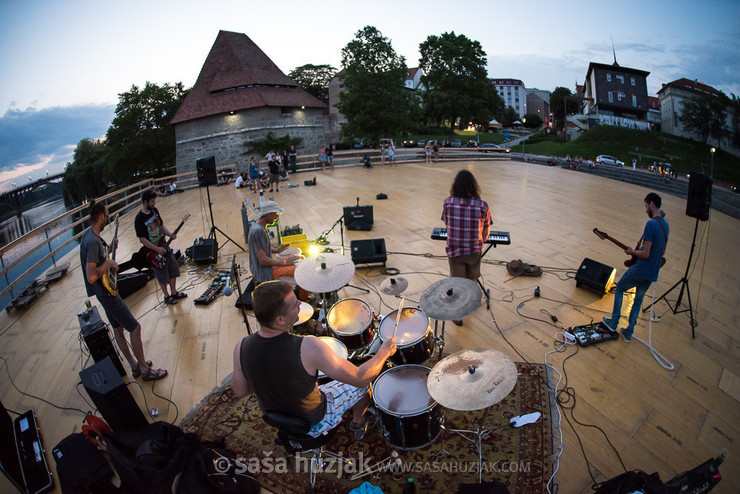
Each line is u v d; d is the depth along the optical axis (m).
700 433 3.51
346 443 3.49
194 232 10.54
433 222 9.91
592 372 4.29
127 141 42.56
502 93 122.94
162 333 5.52
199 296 6.59
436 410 3.02
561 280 6.52
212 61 37.44
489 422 3.64
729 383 4.14
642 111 69.75
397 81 37.12
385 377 3.22
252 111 35.34
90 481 2.91
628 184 15.08
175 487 2.72
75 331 5.86
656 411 3.76
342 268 4.18
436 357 4.58
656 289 6.23
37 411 4.18
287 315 2.26
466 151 28.05
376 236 9.02
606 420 3.65
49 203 69.31
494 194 13.11
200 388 4.33
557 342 4.85
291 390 2.32
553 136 78.00
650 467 3.19
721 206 16.00
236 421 3.80
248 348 2.33
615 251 7.72
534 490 3.01
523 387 4.07
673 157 52.31
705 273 6.84
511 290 6.21
